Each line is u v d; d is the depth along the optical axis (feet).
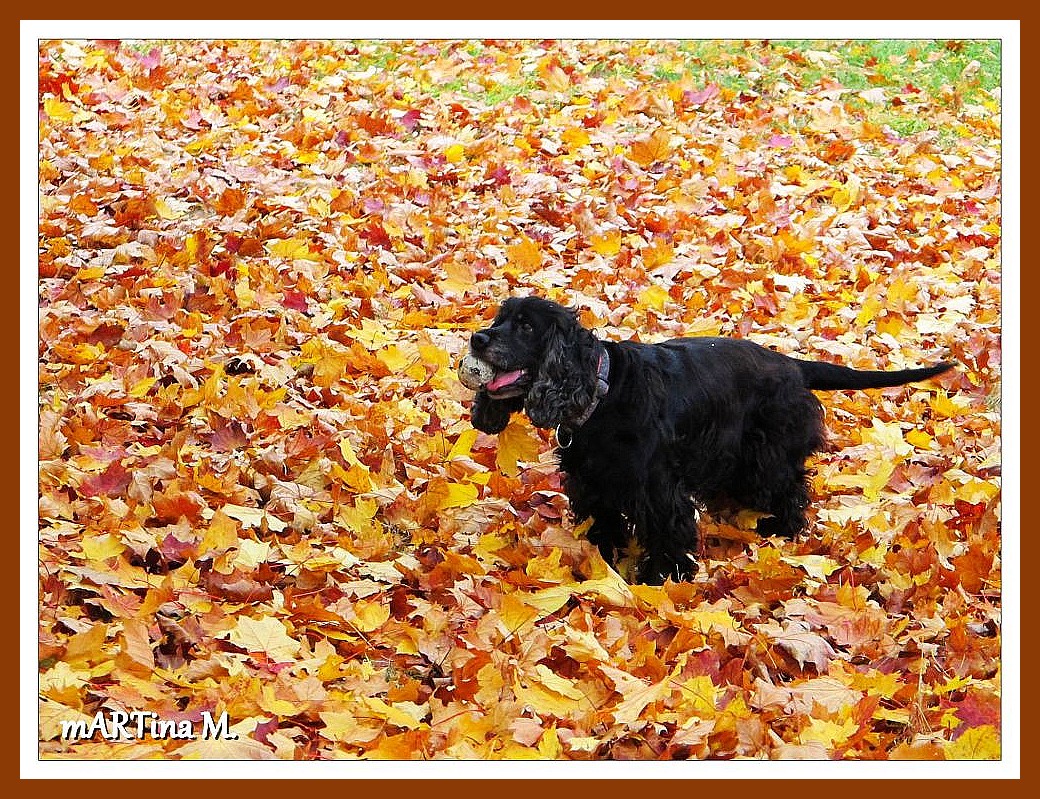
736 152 37.24
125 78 39.32
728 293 29.48
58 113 35.47
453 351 25.77
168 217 30.32
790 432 22.50
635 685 16.02
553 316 19.74
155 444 21.81
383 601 18.21
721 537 22.63
